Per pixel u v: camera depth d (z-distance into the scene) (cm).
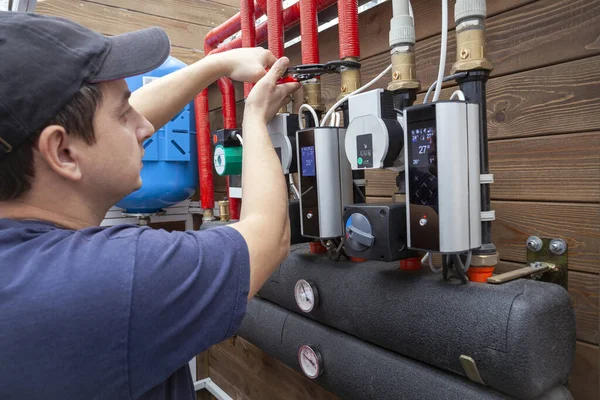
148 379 38
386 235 61
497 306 53
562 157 67
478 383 59
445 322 58
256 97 59
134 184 47
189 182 146
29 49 35
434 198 55
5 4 113
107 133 42
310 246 90
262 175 51
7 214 40
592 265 64
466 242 56
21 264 35
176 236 41
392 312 65
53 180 40
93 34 41
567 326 56
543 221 70
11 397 33
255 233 45
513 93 73
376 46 95
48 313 33
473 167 56
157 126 66
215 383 163
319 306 79
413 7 87
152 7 151
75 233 39
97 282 35
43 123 36
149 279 36
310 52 87
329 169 72
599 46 61
